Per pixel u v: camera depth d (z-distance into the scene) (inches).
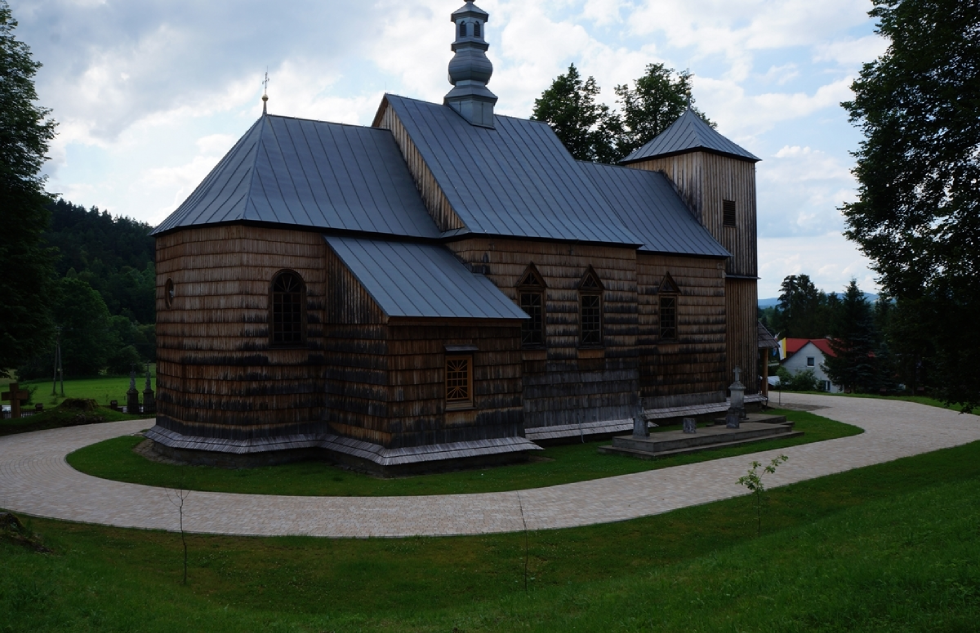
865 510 605.9
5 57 1330.0
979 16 805.9
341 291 944.9
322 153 1077.8
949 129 847.7
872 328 2827.3
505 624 426.6
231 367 916.0
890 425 1309.1
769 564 473.1
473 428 932.0
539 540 612.4
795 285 5012.3
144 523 653.9
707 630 371.9
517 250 1077.8
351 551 580.4
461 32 1250.0
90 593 424.2
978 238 841.5
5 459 968.3
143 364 3779.5
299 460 949.8
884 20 935.0
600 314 1178.6
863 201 964.0
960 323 790.5
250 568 546.3
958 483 671.8
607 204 1258.0
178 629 397.4
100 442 1102.4
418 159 1122.7
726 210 1480.1
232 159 1046.4
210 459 922.1
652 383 1300.4
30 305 1331.2
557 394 1122.7
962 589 367.2
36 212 1369.3
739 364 1497.3
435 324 898.7
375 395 882.8
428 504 725.3
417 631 425.1
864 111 951.6
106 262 4992.6
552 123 2123.5
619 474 871.7
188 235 963.3
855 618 363.6
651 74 2148.1
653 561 578.6
